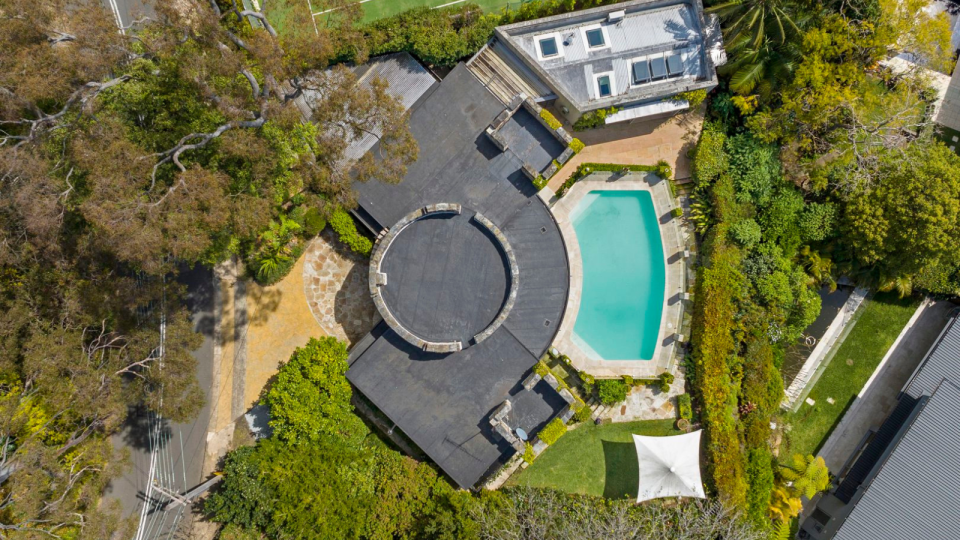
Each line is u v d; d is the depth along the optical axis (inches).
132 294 1565.0
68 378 1453.0
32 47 1243.8
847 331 1982.0
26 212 1285.7
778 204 1807.3
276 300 1772.9
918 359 1974.7
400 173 1508.4
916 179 1673.2
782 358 1911.9
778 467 1833.2
